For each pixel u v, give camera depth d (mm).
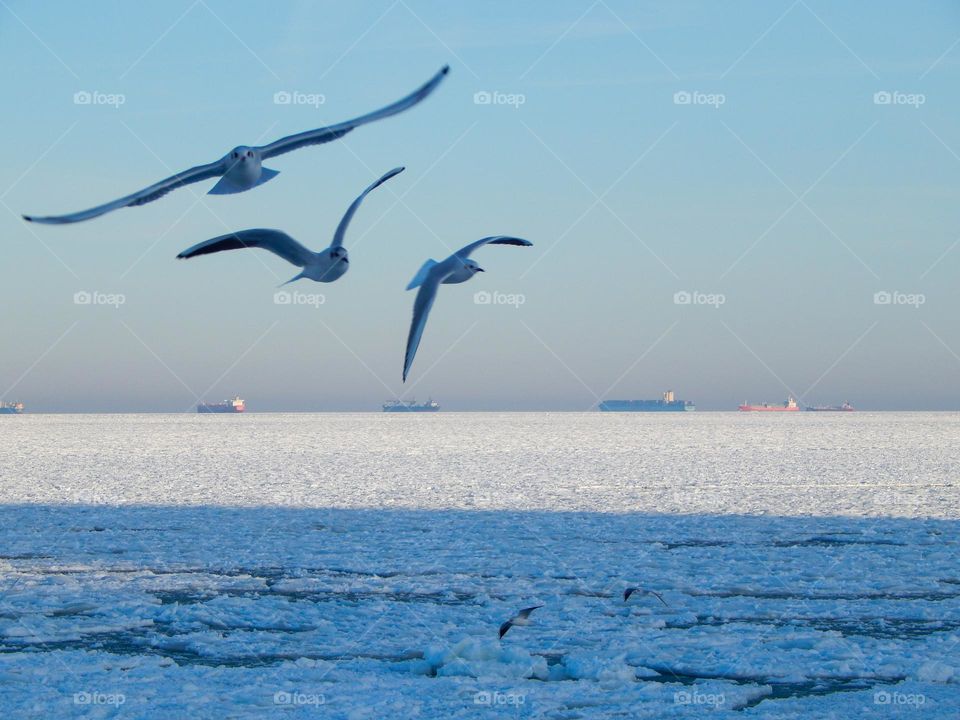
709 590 13141
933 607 12102
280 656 10094
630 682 9109
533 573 14289
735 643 10438
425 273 3906
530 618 11539
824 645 10273
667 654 10008
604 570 14477
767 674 9414
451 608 12133
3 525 19578
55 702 8484
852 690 9000
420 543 17062
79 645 10555
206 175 3705
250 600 12492
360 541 17328
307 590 13227
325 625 11258
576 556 15648
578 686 9016
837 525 19219
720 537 17672
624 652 10062
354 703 8523
